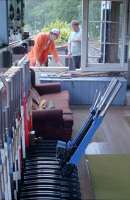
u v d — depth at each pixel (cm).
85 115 595
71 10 827
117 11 691
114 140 483
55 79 651
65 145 345
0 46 295
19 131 283
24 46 387
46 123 412
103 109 325
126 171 385
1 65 300
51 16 834
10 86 260
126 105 669
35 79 610
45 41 700
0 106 228
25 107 329
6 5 308
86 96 658
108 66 704
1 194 212
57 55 723
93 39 697
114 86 328
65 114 449
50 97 552
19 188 282
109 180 365
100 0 679
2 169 214
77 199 284
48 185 294
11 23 333
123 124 557
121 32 696
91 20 688
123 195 335
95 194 336
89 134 326
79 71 701
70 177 312
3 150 217
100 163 405
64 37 817
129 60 738
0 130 226
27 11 808
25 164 322
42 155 343
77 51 716
